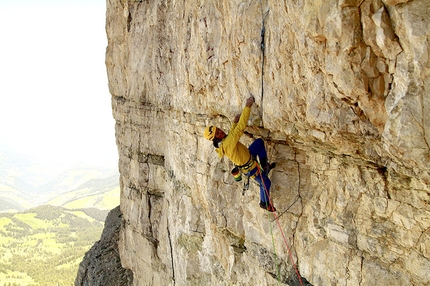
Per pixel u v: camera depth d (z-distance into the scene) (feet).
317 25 14.67
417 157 13.24
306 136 18.83
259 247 25.35
